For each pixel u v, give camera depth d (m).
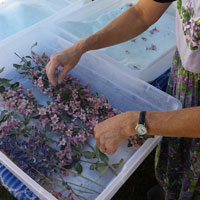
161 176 1.24
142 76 1.25
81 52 1.08
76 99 1.16
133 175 1.62
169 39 1.62
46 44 1.39
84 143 1.04
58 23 1.51
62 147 1.01
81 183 0.93
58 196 0.88
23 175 0.82
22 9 1.77
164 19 1.73
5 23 1.68
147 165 1.67
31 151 0.97
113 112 1.11
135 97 1.19
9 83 1.18
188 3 0.84
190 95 1.01
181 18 0.90
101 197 0.79
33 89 1.23
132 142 1.02
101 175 0.93
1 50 1.27
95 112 1.11
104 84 1.26
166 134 0.73
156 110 1.14
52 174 0.95
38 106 1.14
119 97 1.22
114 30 1.09
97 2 1.65
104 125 0.81
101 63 1.24
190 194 1.13
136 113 0.77
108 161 0.97
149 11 1.04
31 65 1.33
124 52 1.51
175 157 1.11
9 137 0.99
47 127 1.05
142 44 1.56
